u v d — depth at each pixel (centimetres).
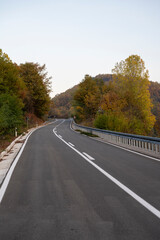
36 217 334
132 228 294
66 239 267
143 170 670
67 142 1548
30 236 275
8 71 3453
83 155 973
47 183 534
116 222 313
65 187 497
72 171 663
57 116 12625
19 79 3825
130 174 618
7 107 1930
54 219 326
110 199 413
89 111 5050
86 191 465
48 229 294
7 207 377
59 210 361
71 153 1034
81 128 3072
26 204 391
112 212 350
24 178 589
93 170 673
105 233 281
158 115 4416
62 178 581
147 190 469
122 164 768
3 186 514
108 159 870
